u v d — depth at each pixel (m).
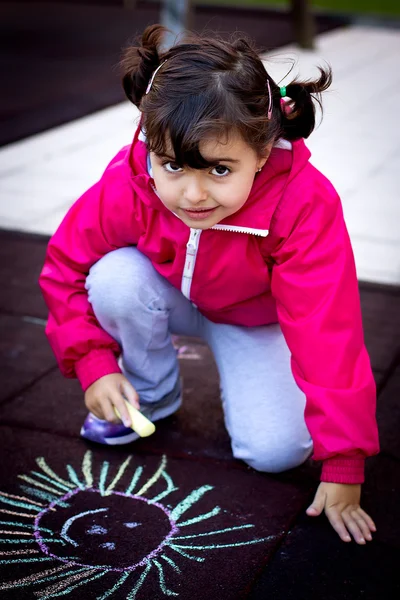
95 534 1.43
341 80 5.16
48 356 2.06
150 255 1.58
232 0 8.32
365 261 2.63
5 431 1.73
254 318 1.64
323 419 1.39
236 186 1.30
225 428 1.77
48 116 4.18
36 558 1.37
